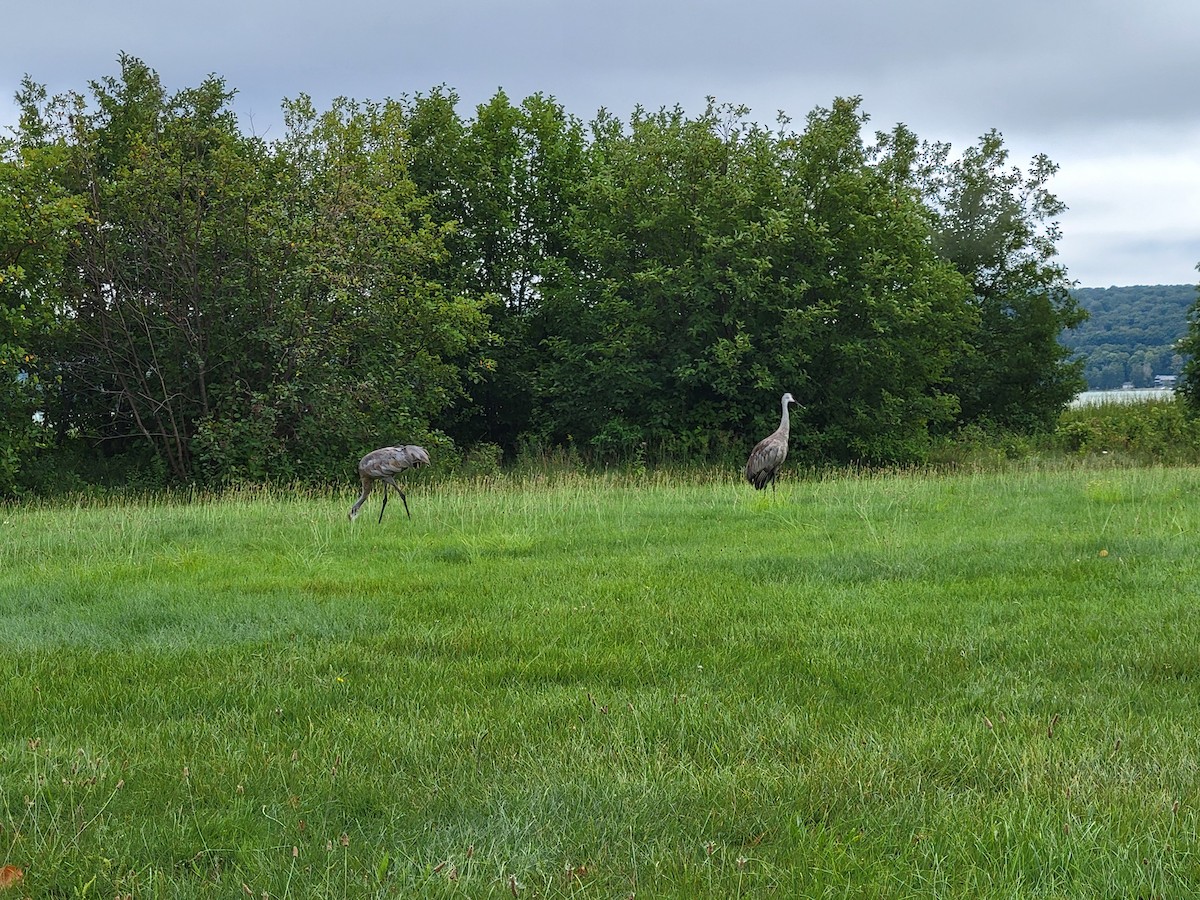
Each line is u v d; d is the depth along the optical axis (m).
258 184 28.19
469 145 39.38
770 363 33.19
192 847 4.55
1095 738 5.71
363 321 28.58
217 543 13.78
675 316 34.38
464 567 11.62
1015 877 4.16
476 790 5.14
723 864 4.35
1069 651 7.59
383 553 12.70
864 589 9.93
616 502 17.52
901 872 4.25
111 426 30.44
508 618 8.98
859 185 34.41
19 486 25.27
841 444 34.50
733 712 6.25
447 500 18.09
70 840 4.56
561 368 36.12
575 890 4.15
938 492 18.39
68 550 13.21
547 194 40.72
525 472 29.62
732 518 15.52
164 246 27.38
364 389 28.09
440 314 30.81
